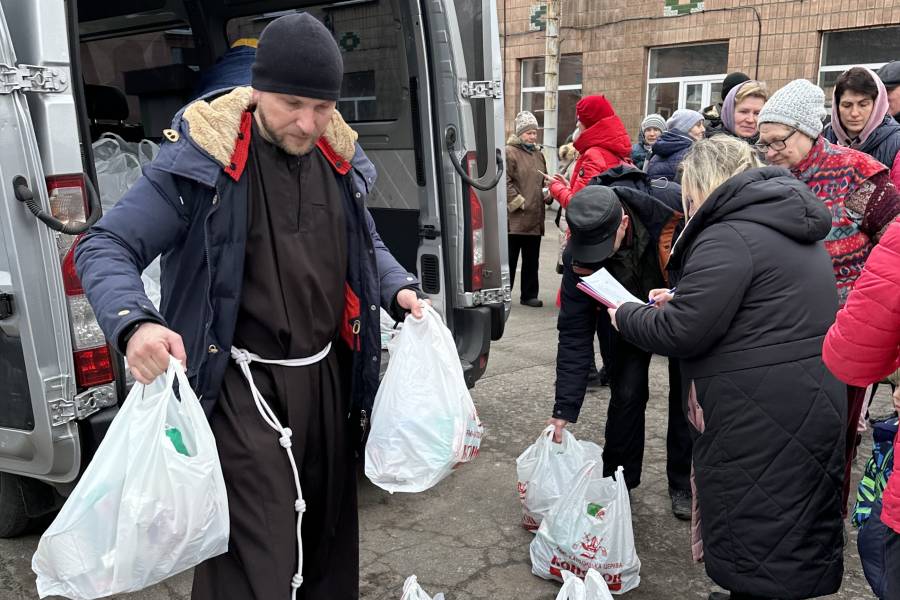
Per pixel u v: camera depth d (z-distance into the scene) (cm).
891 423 196
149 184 164
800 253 196
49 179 224
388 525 308
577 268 264
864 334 157
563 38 1314
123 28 475
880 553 183
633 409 291
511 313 667
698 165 211
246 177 168
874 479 197
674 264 222
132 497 142
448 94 355
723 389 197
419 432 190
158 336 145
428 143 363
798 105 281
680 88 1211
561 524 262
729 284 191
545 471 290
